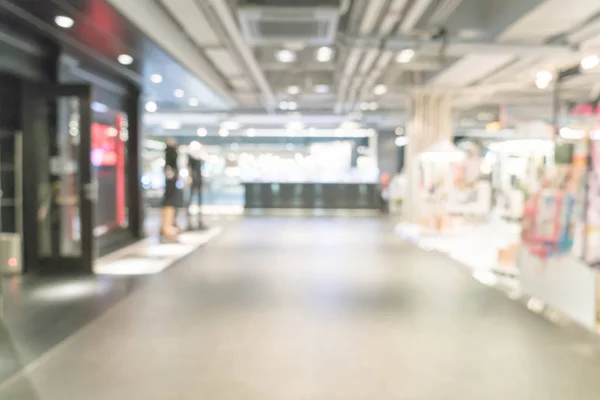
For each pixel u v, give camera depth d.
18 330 4.42
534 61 8.22
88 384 3.35
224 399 3.15
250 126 17.83
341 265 7.56
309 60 9.14
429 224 10.23
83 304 5.26
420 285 6.26
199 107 14.63
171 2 5.53
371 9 5.59
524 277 5.75
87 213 6.66
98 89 8.51
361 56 7.72
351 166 19.80
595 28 6.00
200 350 3.98
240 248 9.15
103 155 8.96
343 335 4.36
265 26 5.33
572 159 5.02
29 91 6.49
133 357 3.82
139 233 10.05
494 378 3.49
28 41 6.25
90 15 5.30
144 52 6.93
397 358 3.84
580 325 4.62
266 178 17.41
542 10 5.40
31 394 3.19
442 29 6.63
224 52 8.02
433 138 11.84
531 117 13.16
